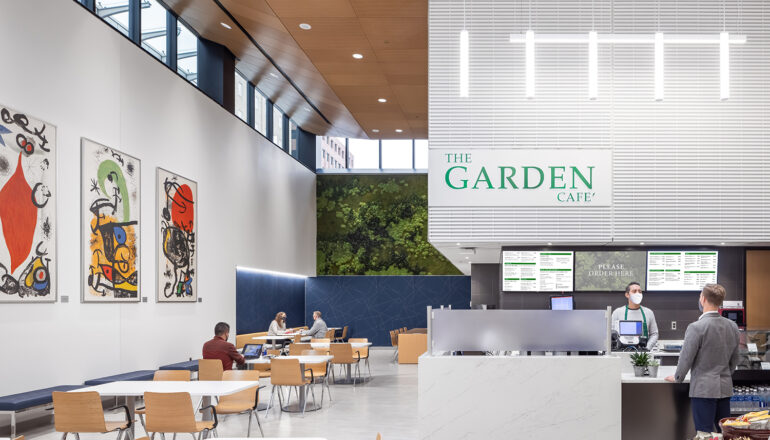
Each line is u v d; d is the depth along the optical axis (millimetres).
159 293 10672
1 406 6676
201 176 12500
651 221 6715
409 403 9914
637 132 6785
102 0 9891
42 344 7777
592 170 6758
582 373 5141
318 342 13508
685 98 6789
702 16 6793
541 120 6812
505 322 5242
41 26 7879
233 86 14289
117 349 9422
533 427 5137
